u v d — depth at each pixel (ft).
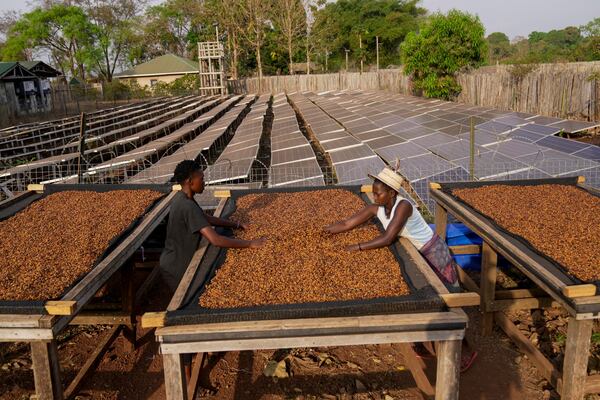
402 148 37.78
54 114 112.57
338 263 12.20
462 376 14.20
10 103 100.22
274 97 134.00
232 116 74.28
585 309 10.22
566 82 55.52
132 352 15.90
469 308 17.93
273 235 14.03
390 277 11.27
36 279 11.53
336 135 47.47
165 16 216.13
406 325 9.46
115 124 67.21
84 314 15.78
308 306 9.93
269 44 183.83
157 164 34.96
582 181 19.54
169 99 131.03
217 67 153.07
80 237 14.52
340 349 15.72
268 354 15.53
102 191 20.21
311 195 18.39
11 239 14.57
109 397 13.74
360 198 17.95
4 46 191.72
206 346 9.47
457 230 20.88
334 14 193.88
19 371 14.85
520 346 14.60
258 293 10.64
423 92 83.76
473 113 54.75
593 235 13.48
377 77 122.42
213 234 12.78
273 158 36.94
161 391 13.99
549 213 15.57
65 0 190.08
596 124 42.93
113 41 198.29
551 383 12.76
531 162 29.76
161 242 20.65
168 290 19.80
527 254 12.51
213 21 184.65
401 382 14.05
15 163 44.96
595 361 14.23
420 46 77.77
